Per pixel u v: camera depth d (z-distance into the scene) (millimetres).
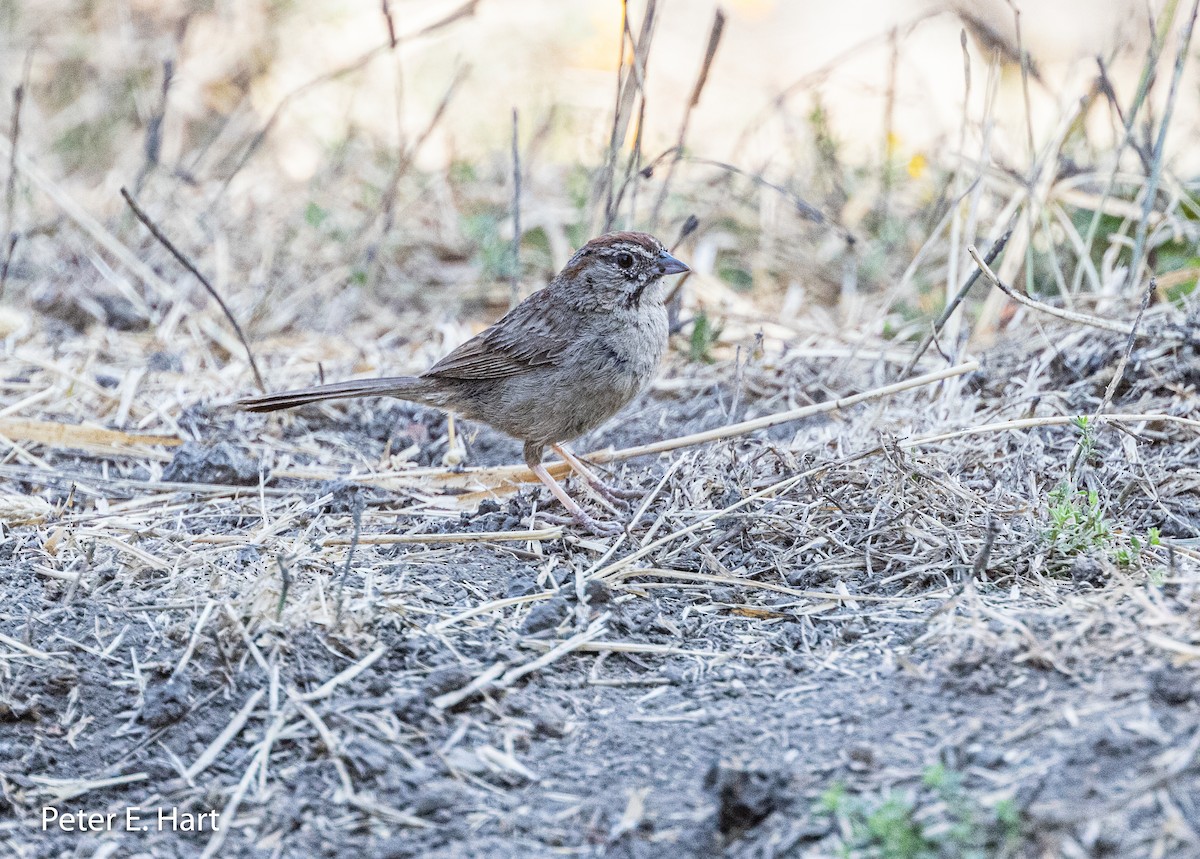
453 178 17781
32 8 21719
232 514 10320
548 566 9062
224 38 21062
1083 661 6996
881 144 17297
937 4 21969
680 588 8742
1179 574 7879
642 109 12688
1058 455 10094
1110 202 13945
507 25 22578
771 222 16781
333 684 7586
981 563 8328
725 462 10195
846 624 8156
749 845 6188
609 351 10383
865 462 9945
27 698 7559
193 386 13328
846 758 6602
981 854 5703
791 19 23875
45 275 15875
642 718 7359
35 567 8914
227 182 16797
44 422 11812
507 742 7188
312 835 6672
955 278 12852
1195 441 9961
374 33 21734
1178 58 12188
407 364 13695
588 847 6391
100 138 19453
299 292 15883
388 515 10273
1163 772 5891
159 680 7711
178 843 6707
